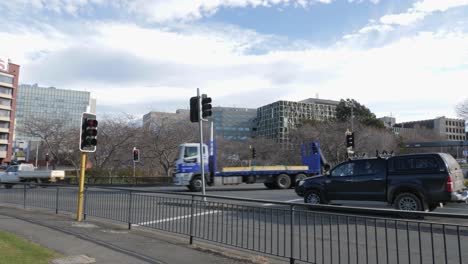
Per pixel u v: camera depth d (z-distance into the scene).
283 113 98.75
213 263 6.24
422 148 73.00
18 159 70.50
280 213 6.80
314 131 51.16
